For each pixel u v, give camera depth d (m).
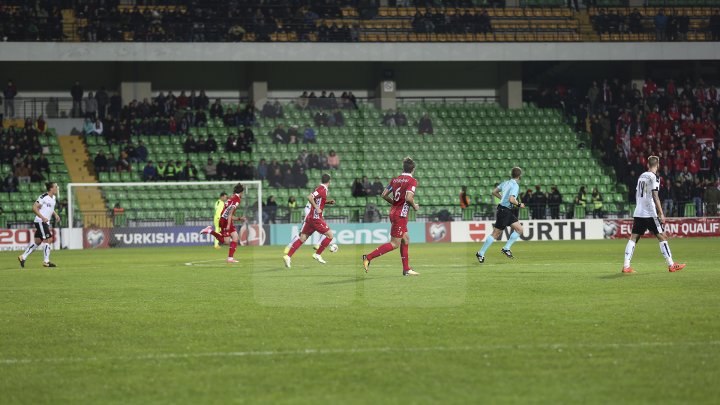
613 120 68.88
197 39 66.94
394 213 27.19
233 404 10.20
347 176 64.25
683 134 68.56
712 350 13.02
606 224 59.81
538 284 23.66
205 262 38.00
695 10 75.62
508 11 74.56
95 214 56.84
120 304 20.52
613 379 11.16
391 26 72.81
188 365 12.50
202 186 61.31
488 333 14.79
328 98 65.25
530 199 60.53
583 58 69.69
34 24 64.88
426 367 12.04
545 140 70.56
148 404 10.30
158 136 65.25
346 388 10.88
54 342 14.82
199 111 66.50
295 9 70.44
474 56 69.31
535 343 13.71
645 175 26.75
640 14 72.62
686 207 61.09
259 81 71.56
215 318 17.45
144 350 13.81
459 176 68.06
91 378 11.78
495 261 35.28
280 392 10.73
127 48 65.38
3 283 27.22
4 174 60.53
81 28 65.88
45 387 11.30
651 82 71.50
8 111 67.06
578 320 16.16
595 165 69.44
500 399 10.20
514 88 73.50
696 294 20.44
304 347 13.76
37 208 35.97
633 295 20.36
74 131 67.12
